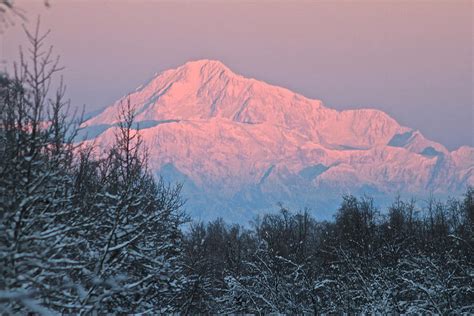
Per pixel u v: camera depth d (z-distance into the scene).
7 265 58.94
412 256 159.25
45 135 65.44
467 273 147.75
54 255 65.25
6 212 61.38
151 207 102.25
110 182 90.94
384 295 151.12
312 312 164.88
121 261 86.38
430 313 146.75
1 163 63.69
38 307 56.91
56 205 71.94
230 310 162.75
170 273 92.50
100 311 74.69
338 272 170.25
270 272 166.62
